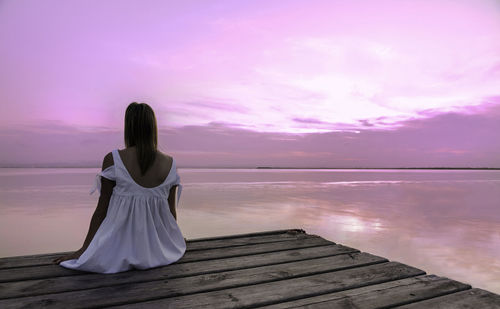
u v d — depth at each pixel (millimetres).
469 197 18312
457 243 6910
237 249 2900
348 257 2691
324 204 13539
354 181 38375
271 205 12828
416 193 20875
